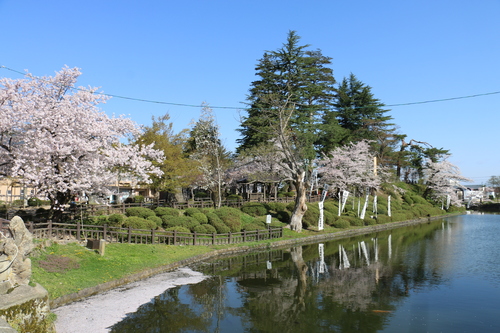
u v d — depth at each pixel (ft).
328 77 134.51
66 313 36.29
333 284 53.67
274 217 110.93
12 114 51.31
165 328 34.78
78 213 75.77
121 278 47.73
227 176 140.67
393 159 208.64
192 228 78.43
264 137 128.06
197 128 128.57
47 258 45.65
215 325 36.42
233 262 68.13
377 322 38.45
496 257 76.95
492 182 330.34
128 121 65.05
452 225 152.05
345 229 118.11
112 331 33.22
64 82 58.54
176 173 101.35
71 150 55.06
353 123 168.86
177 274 55.47
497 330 36.76
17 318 26.94
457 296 48.32
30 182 54.19
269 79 126.52
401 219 156.35
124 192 145.79
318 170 148.77
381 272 62.03
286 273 60.39
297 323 37.73
